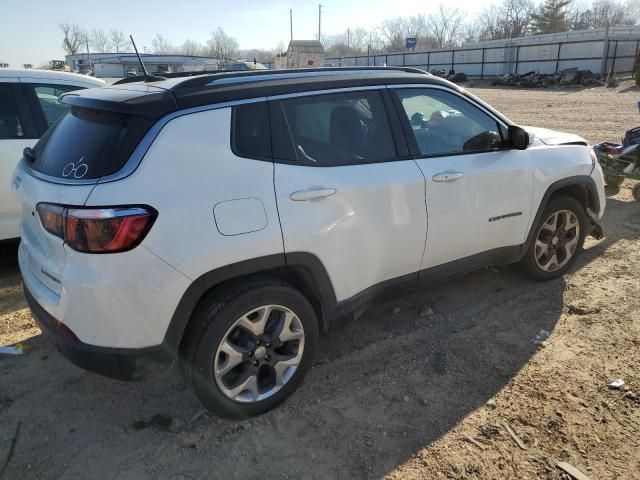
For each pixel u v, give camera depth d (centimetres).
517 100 2267
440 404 300
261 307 273
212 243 252
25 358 350
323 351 357
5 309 423
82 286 235
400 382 321
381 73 337
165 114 252
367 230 308
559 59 3581
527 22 7806
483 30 8206
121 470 256
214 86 272
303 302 289
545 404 296
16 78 478
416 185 327
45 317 262
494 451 263
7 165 464
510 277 459
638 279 450
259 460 262
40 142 310
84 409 300
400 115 333
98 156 246
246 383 279
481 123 374
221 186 257
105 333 243
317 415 293
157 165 244
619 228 584
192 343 260
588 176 435
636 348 347
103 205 231
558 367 330
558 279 454
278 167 277
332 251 295
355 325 391
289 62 3912
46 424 288
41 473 254
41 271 271
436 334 375
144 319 245
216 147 260
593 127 1366
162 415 295
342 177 298
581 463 254
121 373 252
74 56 7525
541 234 429
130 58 6544
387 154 324
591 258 499
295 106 292
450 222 348
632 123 1414
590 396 301
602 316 390
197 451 268
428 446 268
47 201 249
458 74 3988
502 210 377
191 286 251
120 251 233
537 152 403
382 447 269
